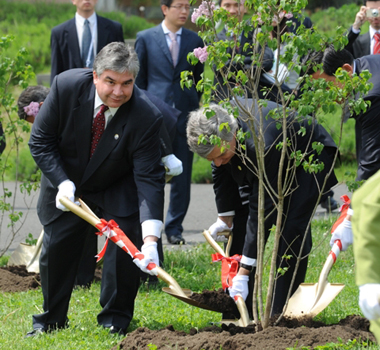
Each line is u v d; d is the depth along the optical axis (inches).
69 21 398.9
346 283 287.0
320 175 223.0
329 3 1119.6
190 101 401.1
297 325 215.9
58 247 223.3
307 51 194.5
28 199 580.1
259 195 202.5
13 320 245.8
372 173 244.8
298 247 222.8
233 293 228.4
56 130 218.1
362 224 126.6
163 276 209.8
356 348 187.8
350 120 682.8
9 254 388.5
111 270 220.7
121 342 208.1
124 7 1381.6
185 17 395.5
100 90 201.9
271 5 184.2
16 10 1212.5
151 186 213.9
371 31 405.7
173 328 222.8
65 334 223.0
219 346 195.3
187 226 468.4
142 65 400.5
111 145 212.5
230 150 205.8
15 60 338.3
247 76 197.0
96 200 224.4
